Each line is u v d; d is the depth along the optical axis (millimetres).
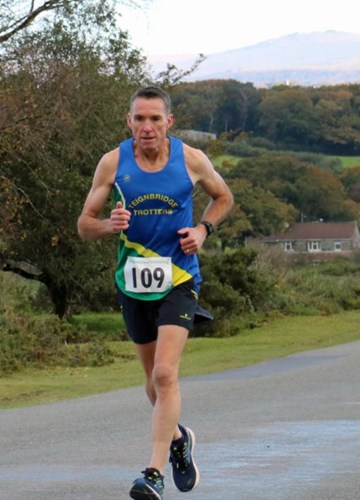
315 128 141125
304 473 11258
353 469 11445
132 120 9625
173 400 9289
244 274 45750
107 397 19922
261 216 109500
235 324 42031
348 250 123500
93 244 42531
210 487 10594
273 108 137625
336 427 14609
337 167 139375
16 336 28281
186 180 9656
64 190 41531
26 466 12047
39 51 41812
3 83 40906
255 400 18344
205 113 55719
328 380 21797
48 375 25797
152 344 9945
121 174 9609
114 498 10148
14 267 44688
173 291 9609
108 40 44438
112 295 46406
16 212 40062
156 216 9578
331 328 42938
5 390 21578
